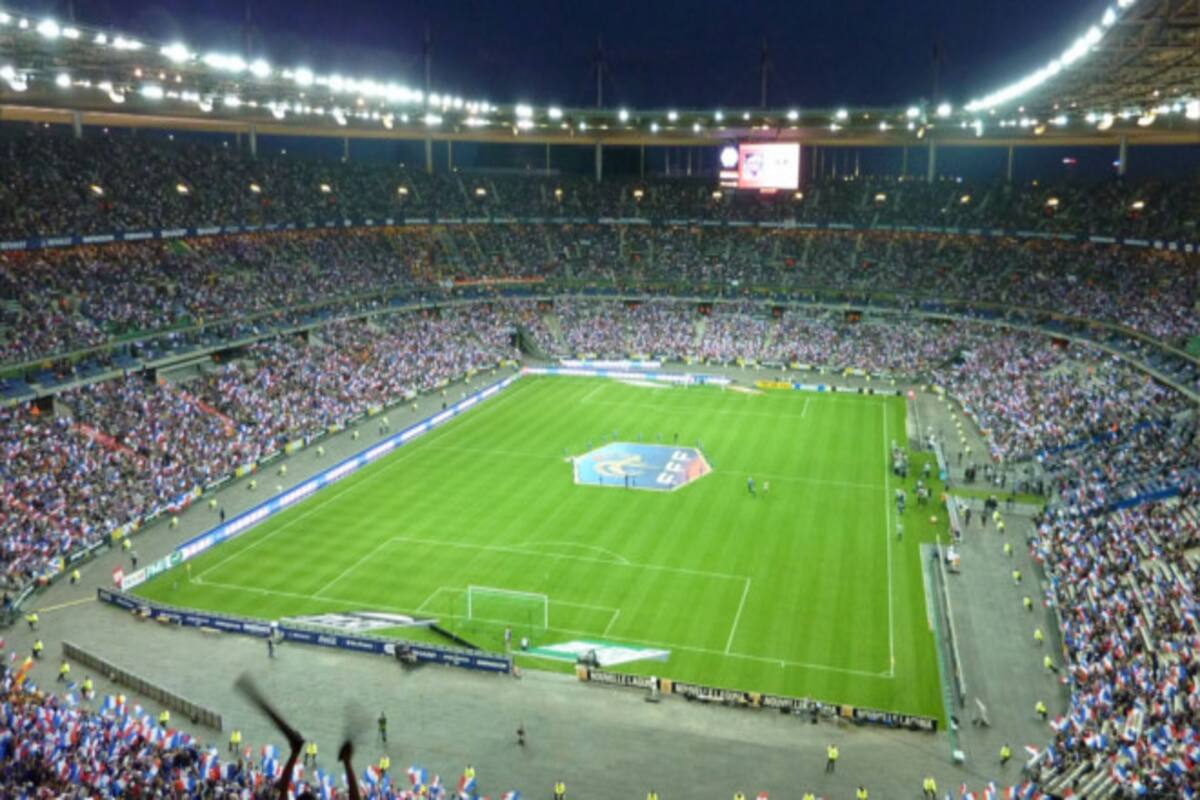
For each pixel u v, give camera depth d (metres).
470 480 86.62
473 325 140.12
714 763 45.31
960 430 103.12
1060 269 131.88
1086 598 57.47
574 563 68.19
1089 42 47.12
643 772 44.53
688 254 158.25
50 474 74.25
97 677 52.22
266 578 66.00
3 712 39.66
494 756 45.78
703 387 126.00
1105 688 45.88
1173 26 43.84
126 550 69.94
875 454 94.88
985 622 59.12
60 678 51.81
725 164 149.00
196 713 47.88
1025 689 51.47
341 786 41.91
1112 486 74.75
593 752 46.19
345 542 72.25
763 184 147.75
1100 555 62.41
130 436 84.38
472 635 57.72
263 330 113.19
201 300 109.88
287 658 55.47
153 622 59.56
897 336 136.12
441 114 125.50
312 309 123.12
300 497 82.12
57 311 95.19
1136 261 125.56
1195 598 52.25
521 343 143.75
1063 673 52.59
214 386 99.25
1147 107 73.56
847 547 70.94
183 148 129.50
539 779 43.94
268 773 40.00
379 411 108.44
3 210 99.44
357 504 80.56
